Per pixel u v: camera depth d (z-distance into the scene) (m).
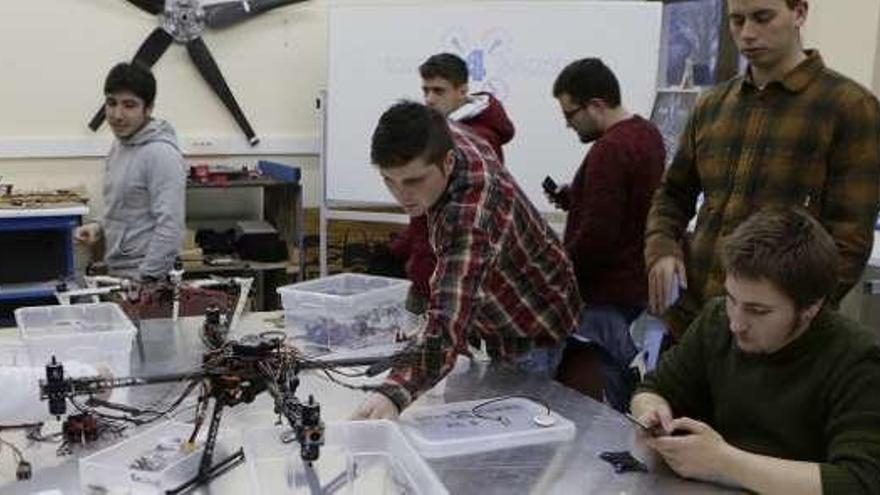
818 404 1.29
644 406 1.44
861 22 3.42
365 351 1.84
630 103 3.88
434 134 1.42
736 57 3.61
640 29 3.86
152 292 2.04
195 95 4.18
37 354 1.59
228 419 1.47
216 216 4.33
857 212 1.68
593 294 2.38
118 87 2.67
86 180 4.04
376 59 4.01
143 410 1.50
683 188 2.05
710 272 1.87
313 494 1.20
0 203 3.39
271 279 4.05
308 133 4.45
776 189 1.76
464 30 3.95
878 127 1.69
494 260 1.53
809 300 1.25
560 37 3.90
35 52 3.86
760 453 1.35
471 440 1.37
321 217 4.23
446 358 1.45
